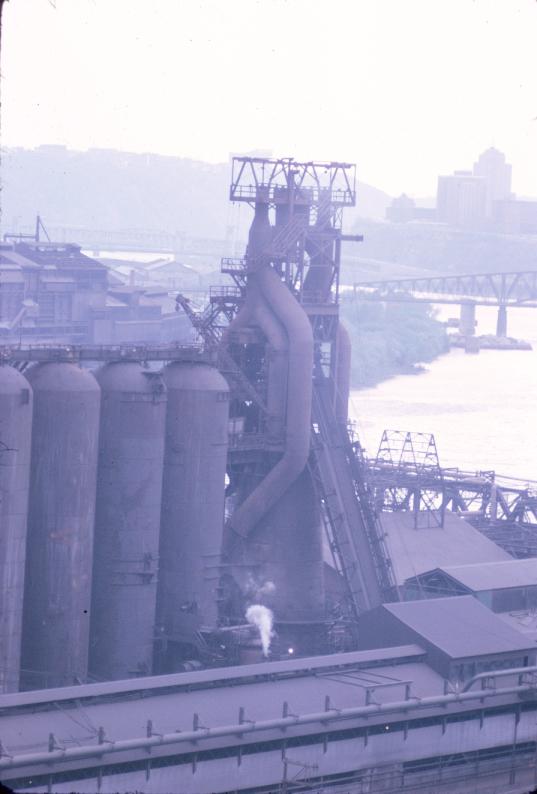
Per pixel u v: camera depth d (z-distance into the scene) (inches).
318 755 2815.0
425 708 2984.7
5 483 3201.3
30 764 2453.2
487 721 3093.0
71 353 3467.0
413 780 2955.2
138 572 3572.8
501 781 3019.2
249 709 2792.8
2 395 3184.1
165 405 3629.4
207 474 3762.3
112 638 3563.0
